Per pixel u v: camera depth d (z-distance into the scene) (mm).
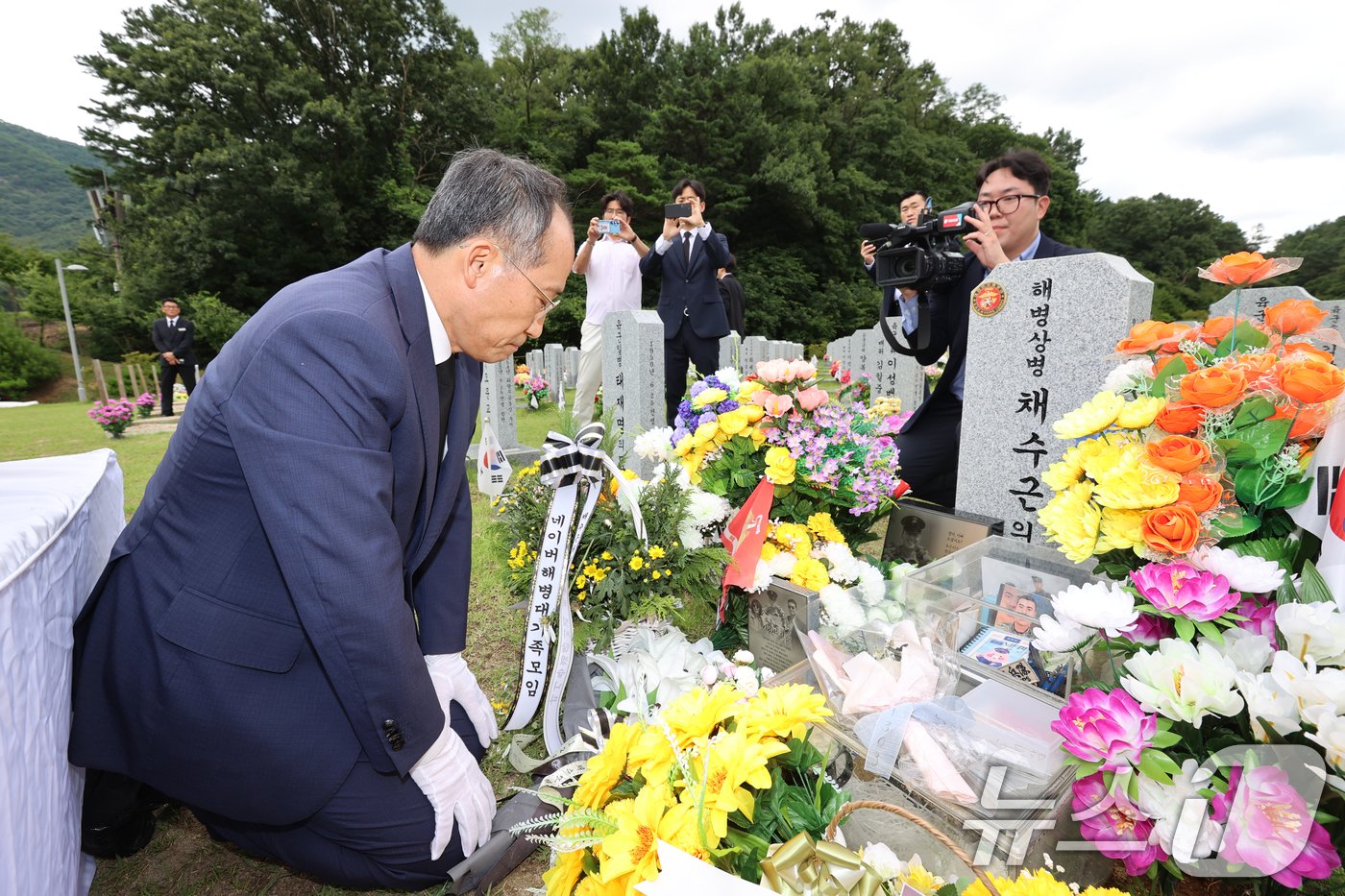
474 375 1850
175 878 1689
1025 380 2555
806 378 2584
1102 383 2359
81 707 1451
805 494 2578
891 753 1347
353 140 23031
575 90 30078
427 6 25703
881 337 6660
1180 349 1663
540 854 1687
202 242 22219
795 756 1184
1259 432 1382
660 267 5949
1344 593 1236
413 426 1447
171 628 1372
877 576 2260
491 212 1415
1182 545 1304
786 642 2271
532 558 2381
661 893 844
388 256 1521
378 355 1345
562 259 1503
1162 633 1375
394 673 1351
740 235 28344
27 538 1231
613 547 2252
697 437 2572
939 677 1578
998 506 2686
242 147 21703
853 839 1427
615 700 1804
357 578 1281
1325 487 1312
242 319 22266
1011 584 2076
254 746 1409
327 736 1455
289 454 1262
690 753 1047
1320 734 1024
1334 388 1255
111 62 23641
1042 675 1749
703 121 26016
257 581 1391
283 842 1601
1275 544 1431
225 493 1373
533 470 2562
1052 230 36812
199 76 23016
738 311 6969
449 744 1583
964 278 3154
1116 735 1153
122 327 24656
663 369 4906
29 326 33156
